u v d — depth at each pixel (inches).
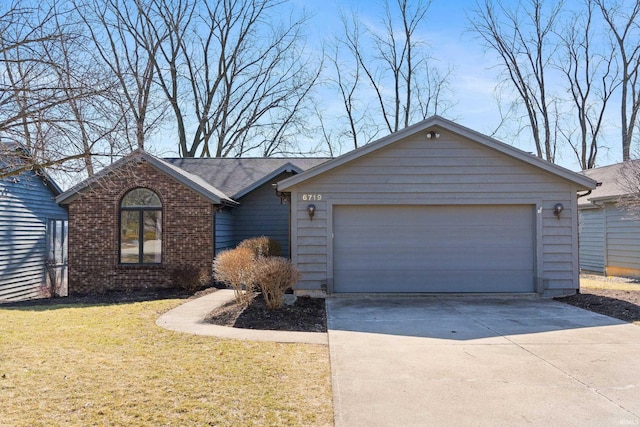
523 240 468.8
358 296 463.2
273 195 688.4
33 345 263.4
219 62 1159.6
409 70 1229.7
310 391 198.4
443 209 471.5
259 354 252.8
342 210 473.1
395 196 466.0
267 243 566.6
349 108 1268.5
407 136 460.8
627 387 204.5
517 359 247.6
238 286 413.1
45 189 712.4
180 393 191.2
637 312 368.8
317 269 465.4
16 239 629.6
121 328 314.8
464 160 464.8
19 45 239.6
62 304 445.7
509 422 169.5
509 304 424.8
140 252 569.9
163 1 1029.2
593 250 744.3
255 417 170.4
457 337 296.8
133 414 169.8
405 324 337.1
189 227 565.9
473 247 470.3
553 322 343.0
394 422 169.0
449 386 206.5
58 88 244.8
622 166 711.1
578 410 179.9
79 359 236.1
